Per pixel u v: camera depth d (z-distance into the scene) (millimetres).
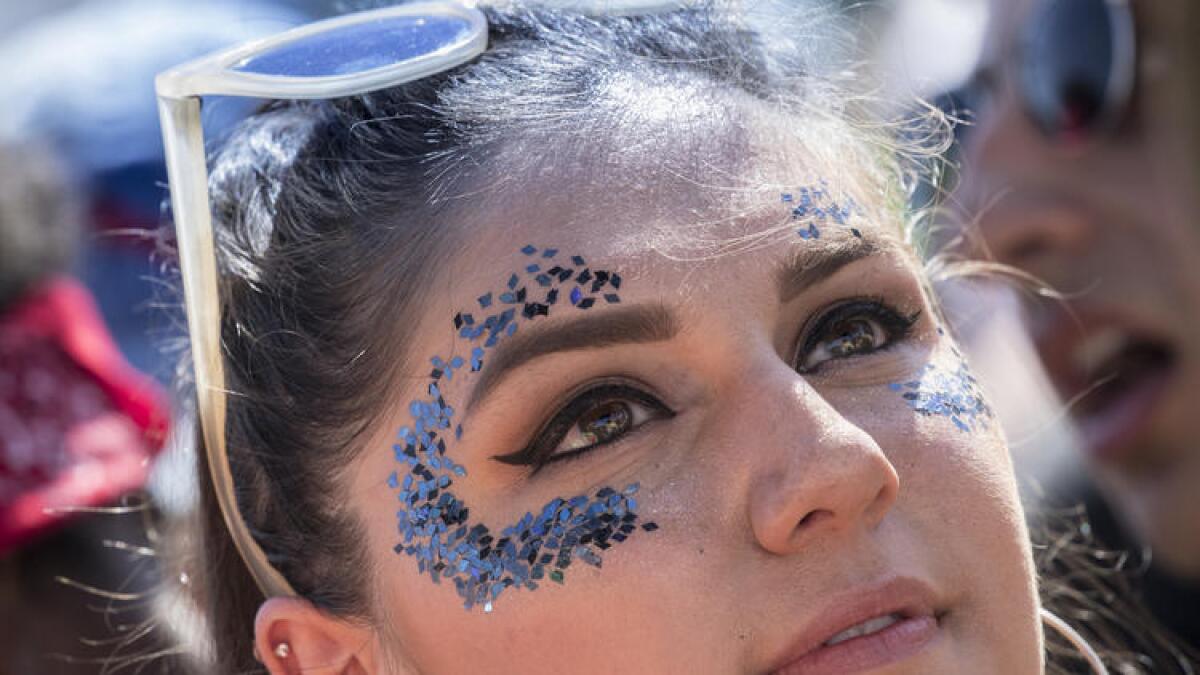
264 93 2584
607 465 2381
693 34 2727
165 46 5500
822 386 2479
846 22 3234
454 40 2629
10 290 3699
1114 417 3834
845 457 2271
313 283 2623
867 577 2299
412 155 2602
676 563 2295
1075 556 3504
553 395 2404
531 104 2580
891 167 2920
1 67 5754
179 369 3197
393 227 2570
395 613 2494
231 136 2896
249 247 2713
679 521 2316
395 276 2543
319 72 2592
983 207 3928
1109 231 3797
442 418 2451
